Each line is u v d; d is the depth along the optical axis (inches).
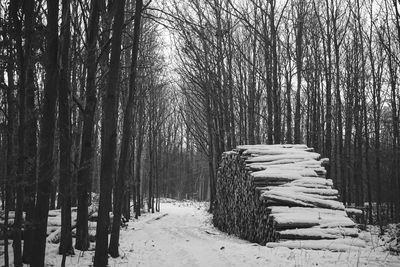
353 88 1032.2
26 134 337.1
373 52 1203.9
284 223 433.7
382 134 1261.1
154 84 1107.9
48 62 263.3
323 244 402.6
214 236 648.4
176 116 1977.1
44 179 265.0
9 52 263.9
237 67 1061.1
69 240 375.9
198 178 2792.8
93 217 610.9
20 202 261.0
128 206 941.8
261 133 1547.7
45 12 307.3
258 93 1070.4
